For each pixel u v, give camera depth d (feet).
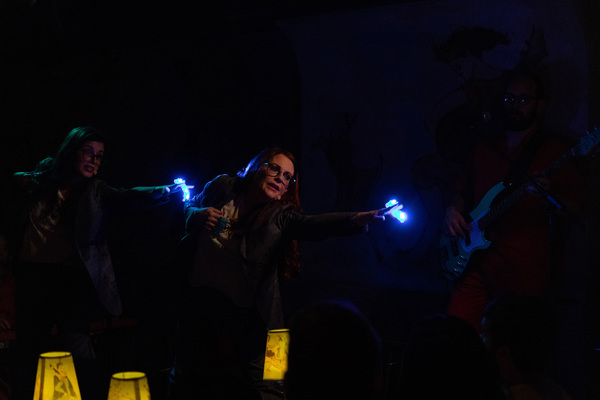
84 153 11.41
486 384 4.52
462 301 13.70
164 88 19.53
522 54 14.01
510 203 12.50
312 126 17.12
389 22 15.16
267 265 10.29
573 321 13.41
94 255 11.48
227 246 10.34
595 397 13.24
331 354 4.38
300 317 4.58
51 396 8.61
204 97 19.06
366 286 16.39
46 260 11.27
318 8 15.01
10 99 18.51
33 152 18.93
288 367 4.55
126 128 19.90
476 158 14.16
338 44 16.24
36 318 11.30
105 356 15.19
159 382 15.72
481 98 14.52
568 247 13.42
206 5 15.83
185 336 10.54
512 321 6.56
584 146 11.66
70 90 19.34
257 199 10.58
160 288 18.75
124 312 17.84
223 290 10.31
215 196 10.85
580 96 13.38
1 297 14.35
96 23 17.57
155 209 19.12
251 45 18.07
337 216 10.07
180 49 19.08
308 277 17.31
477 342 4.64
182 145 19.38
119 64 19.75
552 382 6.62
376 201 16.20
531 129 13.47
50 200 11.37
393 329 15.48
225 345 10.38
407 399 4.63
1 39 18.31
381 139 16.07
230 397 5.24
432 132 15.29
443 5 14.26
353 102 16.46
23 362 11.33
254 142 18.35
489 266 13.47
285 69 17.72
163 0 16.30
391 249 15.99
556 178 12.84
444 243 13.75
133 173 19.95
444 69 15.03
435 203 15.28
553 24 13.48
